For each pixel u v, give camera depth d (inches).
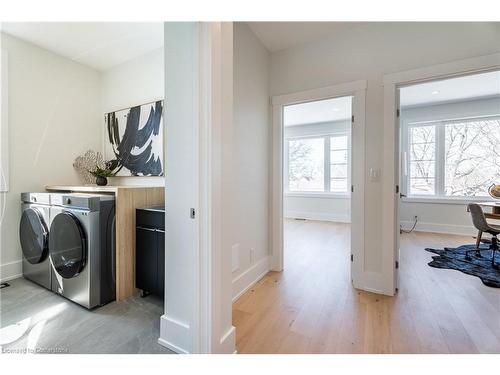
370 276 88.3
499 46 70.1
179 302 56.2
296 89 102.4
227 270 55.1
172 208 56.4
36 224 86.8
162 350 57.0
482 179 177.6
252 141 95.6
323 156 247.9
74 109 113.8
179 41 54.6
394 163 83.9
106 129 119.7
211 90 49.1
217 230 50.8
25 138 98.8
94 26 89.2
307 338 62.2
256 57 97.3
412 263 116.8
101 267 75.9
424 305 77.9
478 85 149.1
